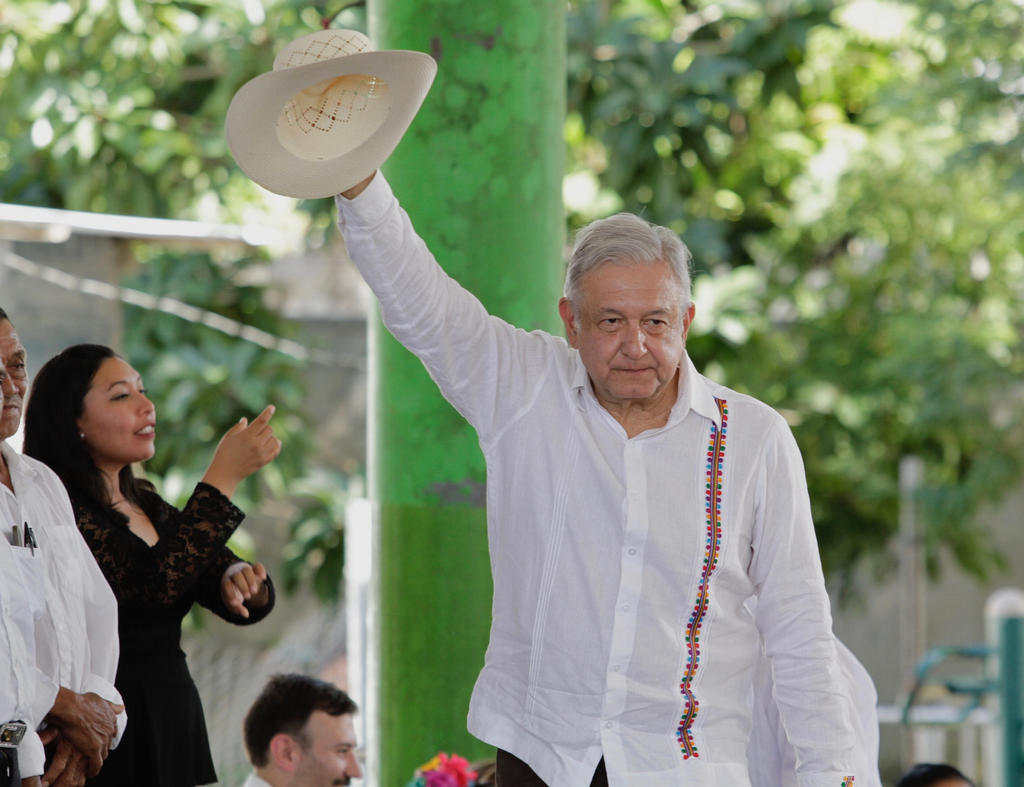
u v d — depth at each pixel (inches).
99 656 402.0
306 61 337.7
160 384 1031.6
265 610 477.7
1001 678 843.4
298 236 1120.8
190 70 1126.4
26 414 450.3
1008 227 1255.5
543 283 526.0
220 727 1173.7
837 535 1264.8
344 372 1387.8
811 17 1120.8
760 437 358.6
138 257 1073.5
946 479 1259.8
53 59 1051.9
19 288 832.3
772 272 1269.7
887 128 1262.3
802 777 364.8
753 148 1261.1
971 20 1185.4
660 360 341.7
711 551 351.3
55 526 396.5
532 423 355.9
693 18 1173.7
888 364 1234.0
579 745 349.4
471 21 517.0
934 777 598.9
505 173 519.2
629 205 1119.0
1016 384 1254.3
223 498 451.2
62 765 382.0
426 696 519.2
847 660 422.9
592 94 1085.8
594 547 350.9
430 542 519.5
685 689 352.5
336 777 564.7
